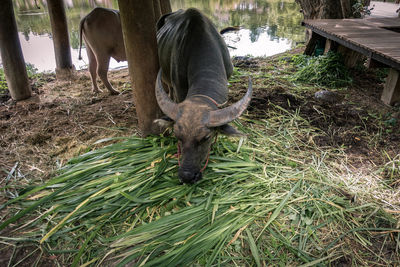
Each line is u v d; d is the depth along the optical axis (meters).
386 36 6.22
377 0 16.91
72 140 4.61
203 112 2.87
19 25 14.18
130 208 3.28
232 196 3.29
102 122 5.12
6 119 5.23
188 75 3.64
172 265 2.59
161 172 3.55
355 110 5.29
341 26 7.27
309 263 2.65
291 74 7.19
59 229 3.05
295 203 3.31
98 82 7.14
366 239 2.95
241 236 2.93
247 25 13.51
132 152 4.01
